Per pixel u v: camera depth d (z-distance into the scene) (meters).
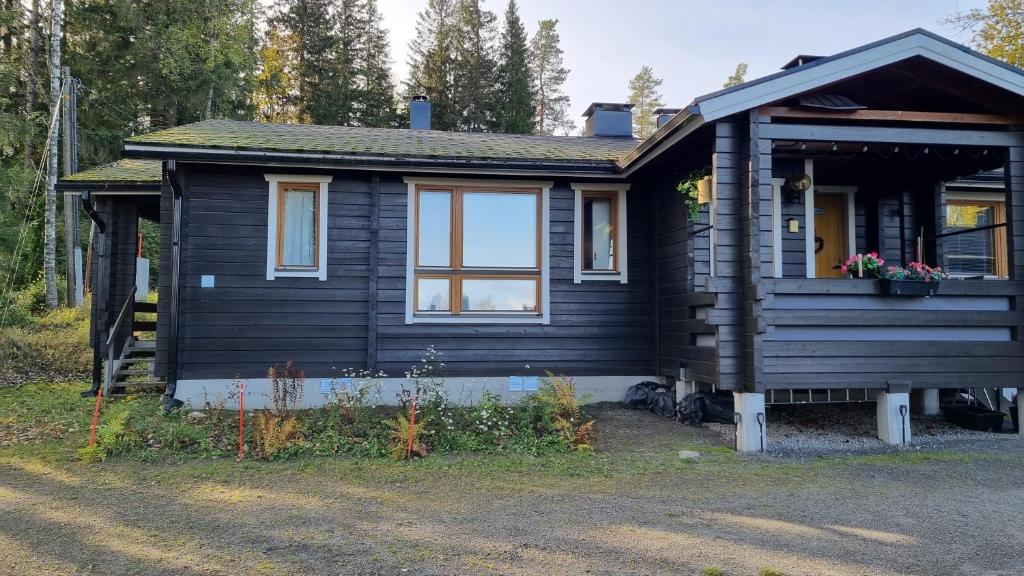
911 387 7.03
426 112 12.84
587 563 3.62
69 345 13.41
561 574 3.46
